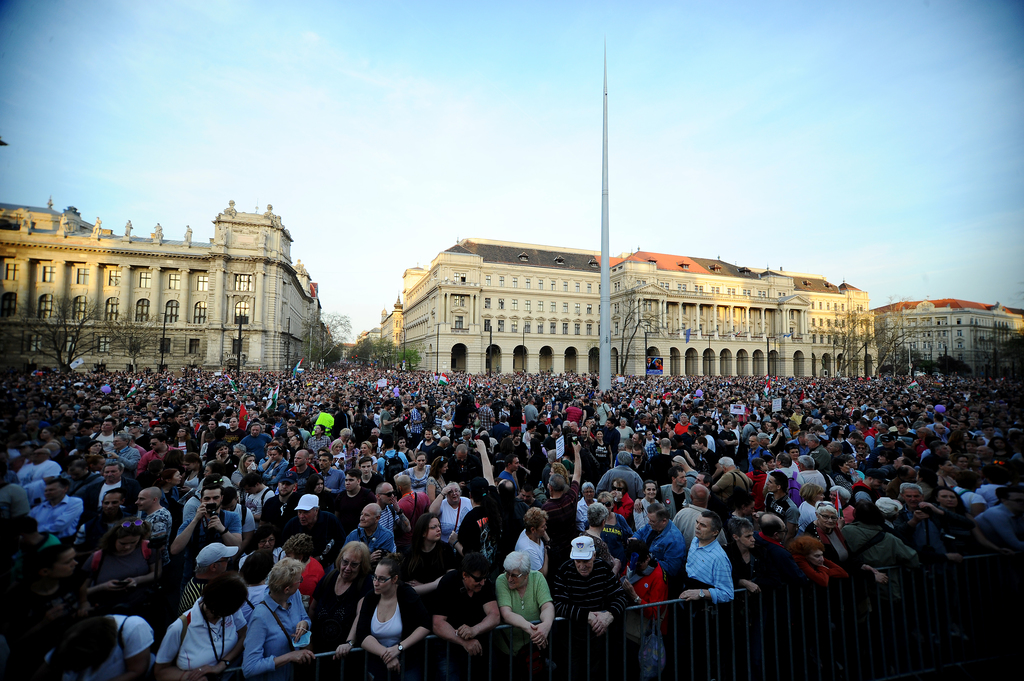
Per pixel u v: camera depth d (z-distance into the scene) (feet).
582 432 37.04
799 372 322.34
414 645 14.52
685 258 333.62
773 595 16.63
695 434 42.32
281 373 182.60
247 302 236.84
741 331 309.01
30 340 126.72
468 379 172.55
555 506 20.76
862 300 373.61
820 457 30.50
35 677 10.94
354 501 22.75
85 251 209.97
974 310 186.80
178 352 229.04
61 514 20.08
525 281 294.05
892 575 17.85
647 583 17.04
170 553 18.98
